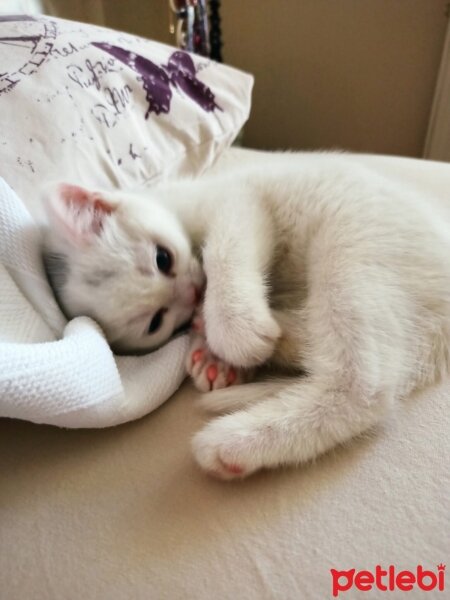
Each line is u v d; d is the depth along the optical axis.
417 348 0.19
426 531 0.14
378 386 0.17
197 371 0.20
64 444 0.17
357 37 0.53
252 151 0.40
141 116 0.31
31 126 0.25
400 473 0.16
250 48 0.58
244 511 0.15
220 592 0.13
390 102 0.55
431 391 0.19
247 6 0.56
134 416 0.18
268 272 0.22
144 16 0.57
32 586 0.14
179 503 0.15
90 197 0.22
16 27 0.28
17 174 0.24
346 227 0.20
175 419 0.18
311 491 0.16
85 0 0.49
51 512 0.15
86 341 0.17
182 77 0.34
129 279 0.21
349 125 0.58
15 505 0.15
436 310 0.20
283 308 0.23
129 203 0.23
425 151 0.53
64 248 0.21
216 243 0.22
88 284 0.21
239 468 0.16
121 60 0.31
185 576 0.14
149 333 0.22
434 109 0.51
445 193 0.31
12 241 0.20
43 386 0.15
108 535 0.15
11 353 0.15
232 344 0.19
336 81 0.56
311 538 0.14
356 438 0.17
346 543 0.14
